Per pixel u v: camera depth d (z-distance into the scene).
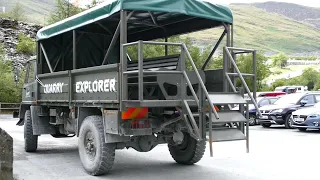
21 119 10.68
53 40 10.00
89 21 7.25
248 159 8.94
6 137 5.70
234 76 7.23
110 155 6.80
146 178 6.89
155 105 6.05
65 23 8.16
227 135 6.10
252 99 6.39
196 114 6.22
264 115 18.16
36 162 8.58
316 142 12.25
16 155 9.59
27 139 9.88
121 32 6.29
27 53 39.03
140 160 8.83
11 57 37.06
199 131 5.99
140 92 5.91
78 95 7.61
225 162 8.52
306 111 15.91
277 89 36.03
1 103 29.52
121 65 6.14
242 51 7.20
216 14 7.27
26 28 43.72
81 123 7.56
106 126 6.62
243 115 6.47
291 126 17.41
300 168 7.83
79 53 9.92
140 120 6.44
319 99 18.42
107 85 6.55
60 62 10.17
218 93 6.35
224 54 7.10
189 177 6.96
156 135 7.32
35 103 9.63
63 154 9.76
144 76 6.65
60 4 34.81
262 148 10.79
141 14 8.00
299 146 11.26
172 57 7.48
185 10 6.82
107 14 6.69
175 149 8.30
